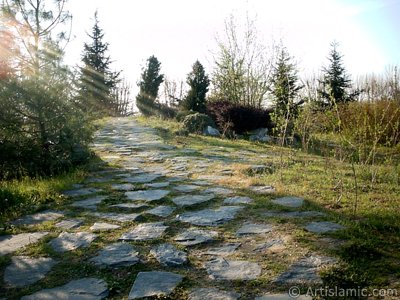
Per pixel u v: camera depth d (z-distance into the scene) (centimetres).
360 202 431
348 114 1200
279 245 317
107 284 267
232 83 2012
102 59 3069
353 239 314
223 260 296
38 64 895
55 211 454
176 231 367
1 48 938
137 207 455
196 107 1886
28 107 673
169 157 861
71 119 728
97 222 405
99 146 1045
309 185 533
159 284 263
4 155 662
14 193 509
